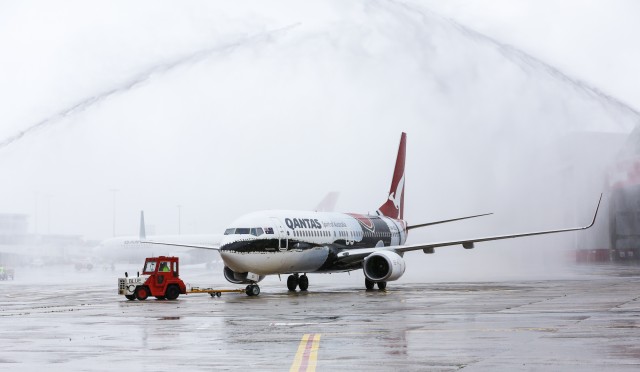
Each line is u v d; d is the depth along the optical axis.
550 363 21.78
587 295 50.66
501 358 22.83
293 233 60.56
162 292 53.44
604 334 28.11
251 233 58.00
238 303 48.38
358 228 70.06
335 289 65.56
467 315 36.88
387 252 64.06
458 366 21.55
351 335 29.27
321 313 39.62
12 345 27.28
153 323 35.16
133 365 22.55
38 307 46.94
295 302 48.59
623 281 71.75
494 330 30.02
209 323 34.88
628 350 24.03
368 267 63.19
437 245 66.62
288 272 61.34
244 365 22.36
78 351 25.56
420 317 36.34
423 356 23.50
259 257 57.94
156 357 24.06
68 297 58.66
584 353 23.53
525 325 31.67
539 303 43.88
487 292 56.19
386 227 75.19
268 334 30.03
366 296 54.19
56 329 32.72
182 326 33.59
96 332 31.41
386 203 79.69
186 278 100.56
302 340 27.92
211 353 24.81
